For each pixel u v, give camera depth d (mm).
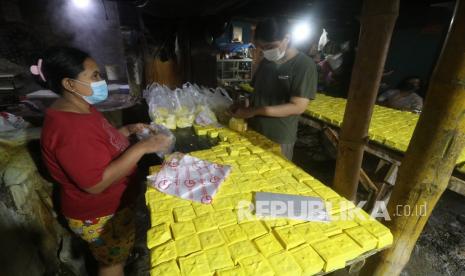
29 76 3406
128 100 3072
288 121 2326
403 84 4336
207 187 1321
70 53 1250
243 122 2250
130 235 1838
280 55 2078
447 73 939
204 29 3572
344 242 1000
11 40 3410
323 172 4188
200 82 3834
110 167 1338
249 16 3734
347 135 1401
